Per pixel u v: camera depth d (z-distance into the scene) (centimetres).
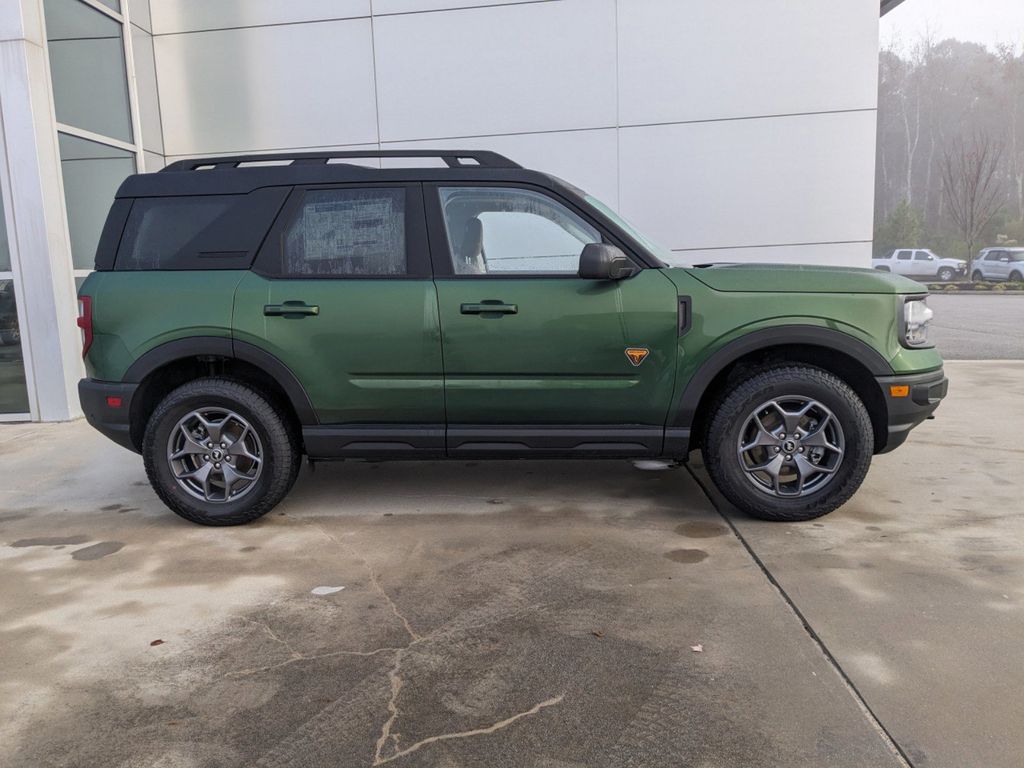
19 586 335
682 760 208
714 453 382
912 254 3347
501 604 305
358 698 240
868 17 762
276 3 827
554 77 807
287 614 301
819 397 370
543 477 488
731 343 371
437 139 828
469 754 212
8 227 673
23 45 645
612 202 818
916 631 274
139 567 354
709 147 800
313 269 393
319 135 841
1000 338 1199
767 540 367
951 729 218
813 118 784
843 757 207
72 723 230
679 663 257
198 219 398
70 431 662
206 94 850
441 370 384
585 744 215
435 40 814
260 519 417
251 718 231
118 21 788
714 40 785
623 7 790
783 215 800
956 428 590
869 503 418
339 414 392
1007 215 5034
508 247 390
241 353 386
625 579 327
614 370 378
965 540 361
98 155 759
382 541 379
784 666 254
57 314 684
